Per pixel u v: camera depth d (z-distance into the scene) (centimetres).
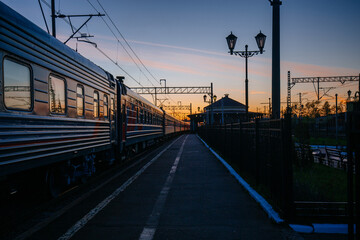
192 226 458
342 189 760
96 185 816
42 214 536
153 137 2294
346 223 450
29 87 504
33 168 556
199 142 3231
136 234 425
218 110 6322
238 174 930
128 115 1378
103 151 1043
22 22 486
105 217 509
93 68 868
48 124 569
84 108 782
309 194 618
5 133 426
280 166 501
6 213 545
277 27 772
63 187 706
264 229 441
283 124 486
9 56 443
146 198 649
